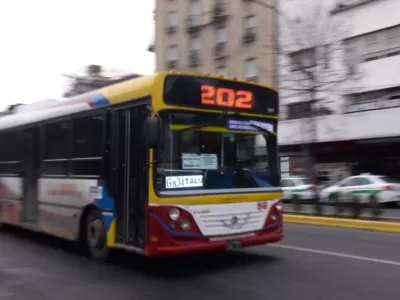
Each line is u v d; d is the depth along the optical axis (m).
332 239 11.87
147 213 7.52
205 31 40.72
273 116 8.80
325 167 29.98
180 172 7.64
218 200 7.81
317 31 23.91
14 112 13.32
